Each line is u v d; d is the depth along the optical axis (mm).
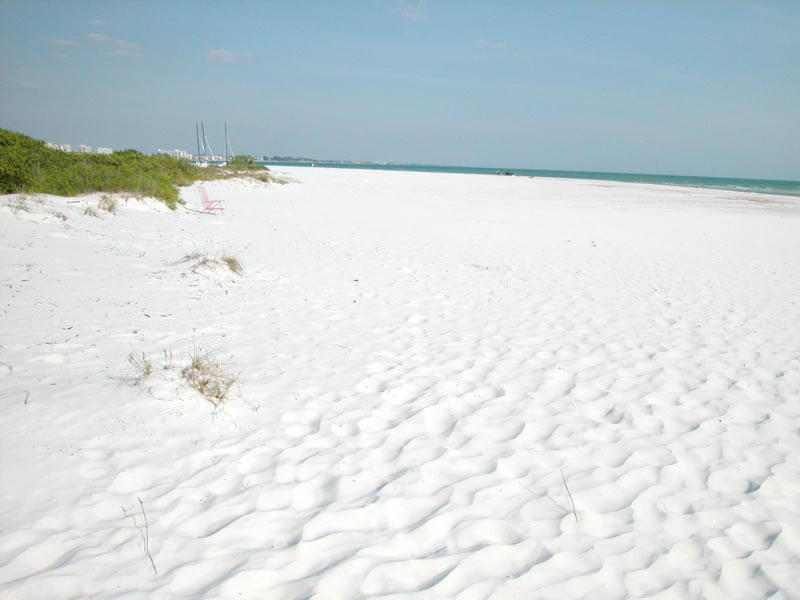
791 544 2957
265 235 12586
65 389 4070
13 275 6680
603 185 52156
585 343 6238
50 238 8750
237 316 6387
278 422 3990
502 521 3020
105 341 5105
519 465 3600
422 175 61562
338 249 11586
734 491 3434
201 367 4465
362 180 43969
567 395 4758
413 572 2594
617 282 9789
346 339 5914
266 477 3314
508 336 6367
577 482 3436
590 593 2533
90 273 7348
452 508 3111
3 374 4203
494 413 4336
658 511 3191
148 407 3939
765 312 7980
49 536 2664
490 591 2500
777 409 4648
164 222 12430
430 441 3854
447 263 10867
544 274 10273
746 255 13383
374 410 4273
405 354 5562
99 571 2479
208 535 2783
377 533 2867
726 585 2639
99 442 3469
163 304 6500
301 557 2658
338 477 3359
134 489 3096
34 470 3127
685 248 14188
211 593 2396
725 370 5535
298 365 5078
